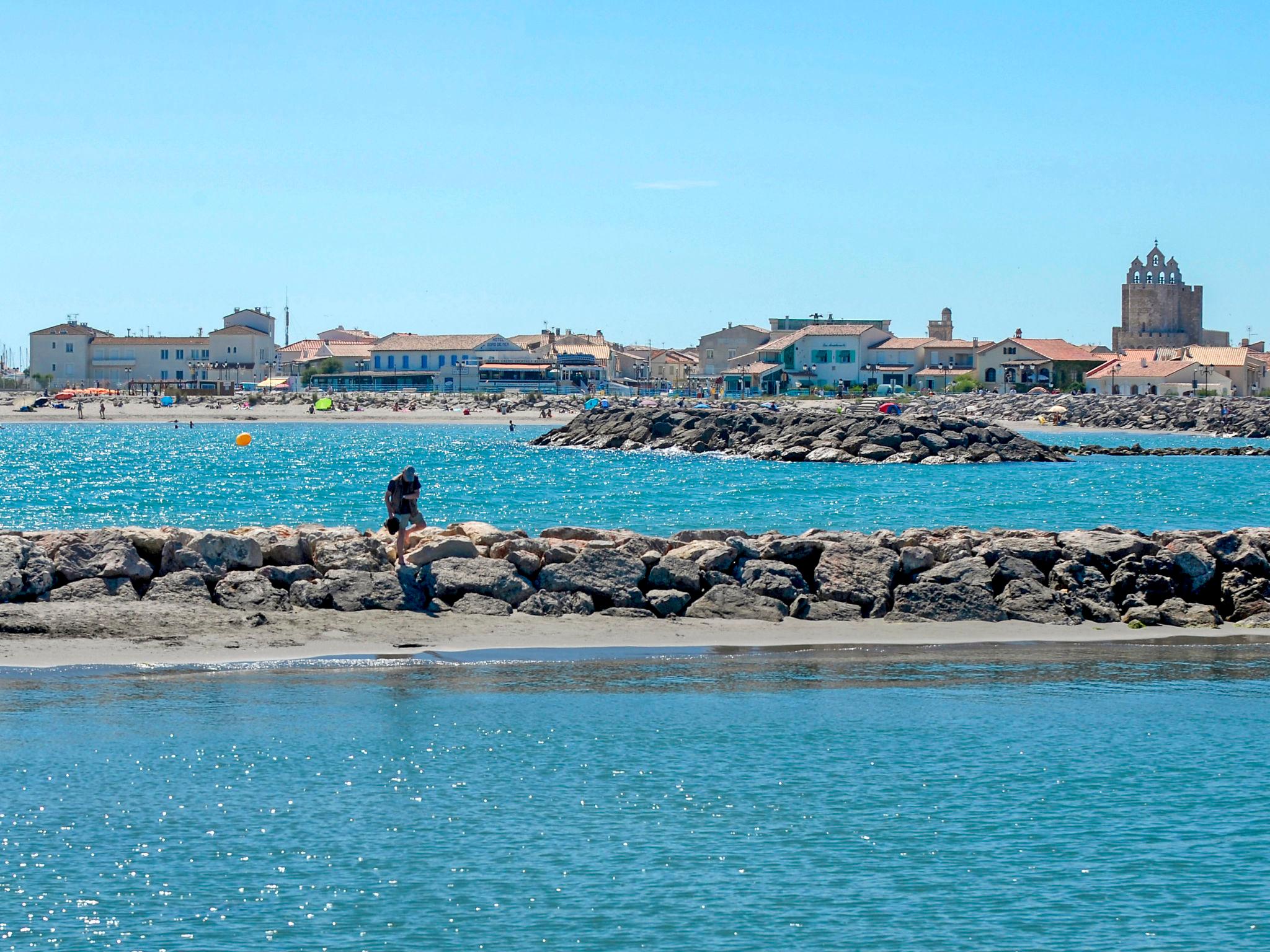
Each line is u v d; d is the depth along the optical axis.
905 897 26.34
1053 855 28.52
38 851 27.77
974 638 51.06
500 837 29.05
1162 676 44.94
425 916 25.14
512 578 52.00
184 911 25.16
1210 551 58.84
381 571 51.66
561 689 41.53
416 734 36.19
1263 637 52.34
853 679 43.88
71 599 48.59
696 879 27.05
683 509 123.12
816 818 30.52
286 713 37.97
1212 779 33.59
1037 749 35.94
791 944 24.22
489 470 182.50
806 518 115.12
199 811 30.17
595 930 24.69
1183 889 26.89
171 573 50.47
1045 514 122.69
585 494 140.62
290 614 48.62
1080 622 53.97
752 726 37.72
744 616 52.53
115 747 34.44
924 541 59.75
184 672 42.25
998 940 24.53
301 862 27.53
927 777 33.53
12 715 37.03
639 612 52.03
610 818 30.36
